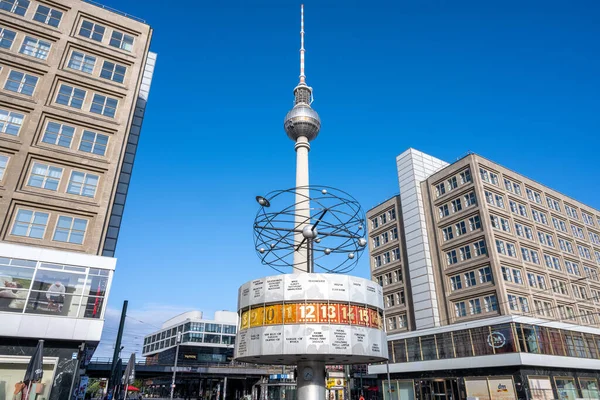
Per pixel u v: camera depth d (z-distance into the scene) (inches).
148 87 2080.5
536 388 1583.4
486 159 2176.4
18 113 1192.8
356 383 2728.8
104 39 1406.3
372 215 2726.4
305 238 884.0
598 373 1889.8
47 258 1055.6
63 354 1010.1
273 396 2401.6
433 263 2187.5
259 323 751.1
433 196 2300.7
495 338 1685.5
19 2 1298.0
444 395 1833.2
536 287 1993.1
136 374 3036.4
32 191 1131.3
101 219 1189.1
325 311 727.7
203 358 4389.8
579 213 2618.1
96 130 1291.8
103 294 1084.5
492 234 1940.2
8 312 970.1
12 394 942.4
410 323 2218.3
